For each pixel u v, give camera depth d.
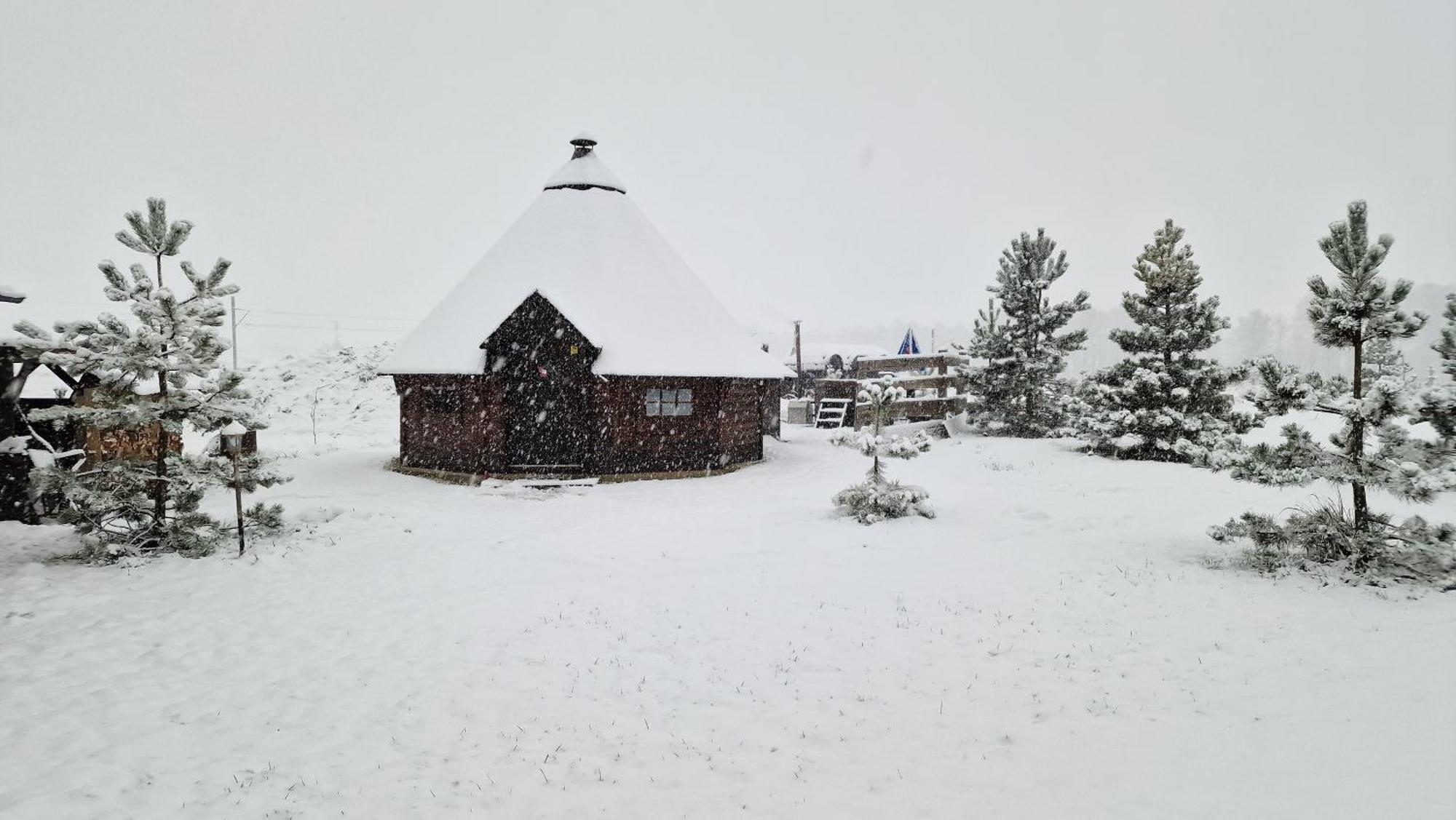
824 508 17.03
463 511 17.00
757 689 8.00
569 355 21.12
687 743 6.96
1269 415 10.94
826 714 7.40
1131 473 20.91
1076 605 10.06
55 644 9.18
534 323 21.17
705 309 24.44
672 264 24.86
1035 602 10.21
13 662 8.64
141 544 12.87
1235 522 11.38
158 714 7.51
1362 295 10.38
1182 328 23.67
